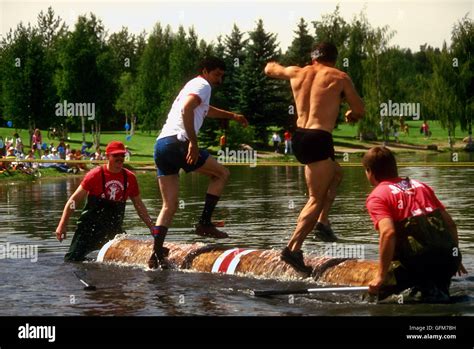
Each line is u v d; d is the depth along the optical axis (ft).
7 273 28.22
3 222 44.37
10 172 91.76
